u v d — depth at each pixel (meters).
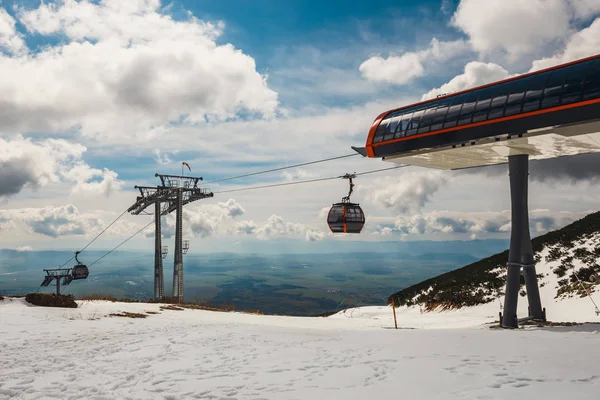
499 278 42.19
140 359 12.09
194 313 27.14
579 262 37.12
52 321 19.20
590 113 15.58
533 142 18.77
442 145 20.19
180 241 47.19
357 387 8.41
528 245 22.61
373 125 23.19
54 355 12.70
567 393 7.29
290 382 9.02
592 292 30.08
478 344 13.12
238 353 12.74
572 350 11.47
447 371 9.37
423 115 20.94
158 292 48.28
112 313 23.12
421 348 12.77
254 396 8.07
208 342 14.93
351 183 24.02
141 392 8.70
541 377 8.49
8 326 17.38
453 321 31.95
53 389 9.18
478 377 8.70
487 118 18.34
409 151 21.66
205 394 8.35
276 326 21.92
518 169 22.14
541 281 37.56
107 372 10.57
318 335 17.44
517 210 22.23
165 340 15.34
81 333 16.80
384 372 9.58
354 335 16.97
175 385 9.15
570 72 16.55
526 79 17.97
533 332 16.41
